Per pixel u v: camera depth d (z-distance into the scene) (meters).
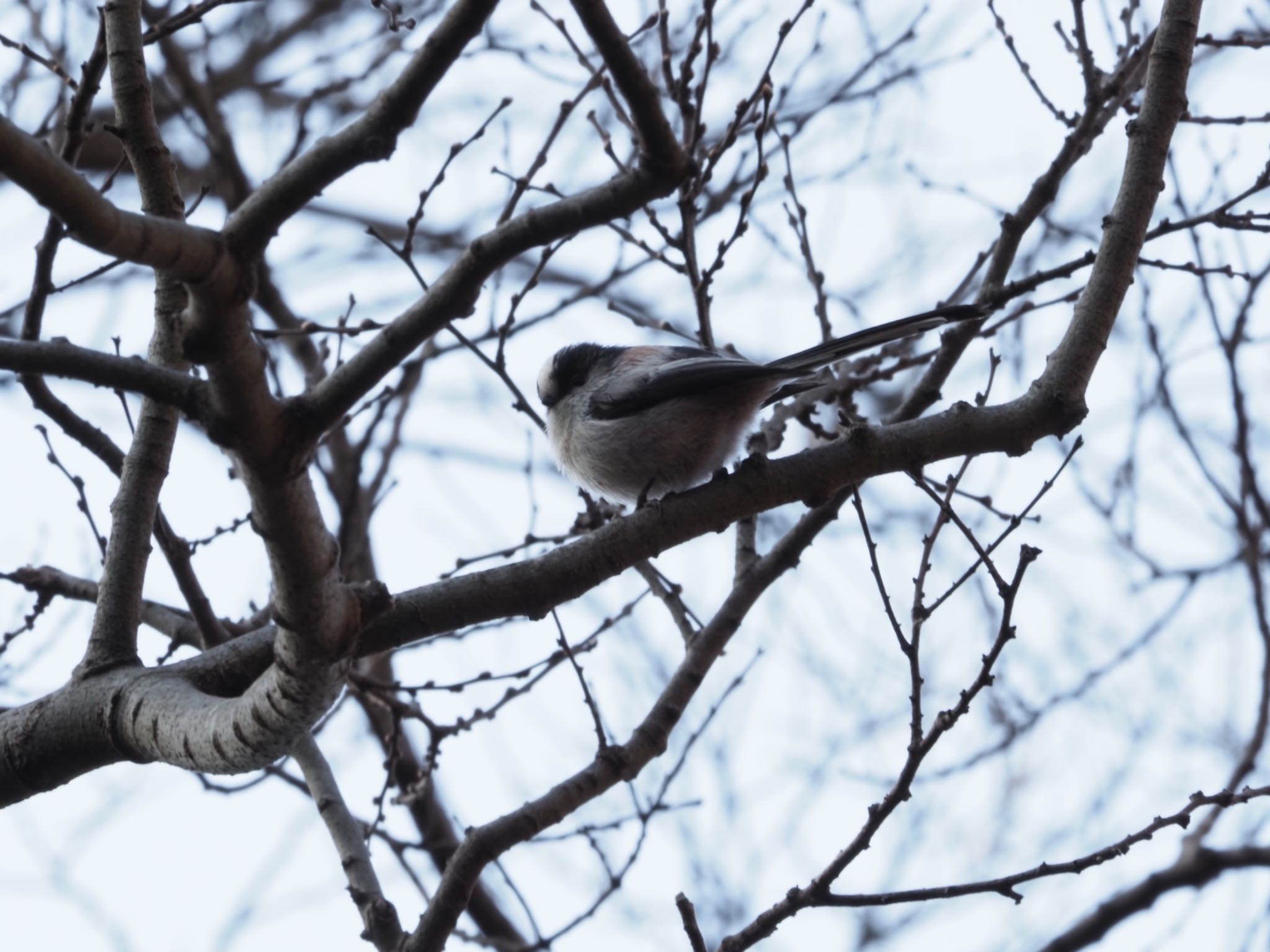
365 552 12.14
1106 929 12.21
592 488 10.38
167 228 4.10
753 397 9.56
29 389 8.26
